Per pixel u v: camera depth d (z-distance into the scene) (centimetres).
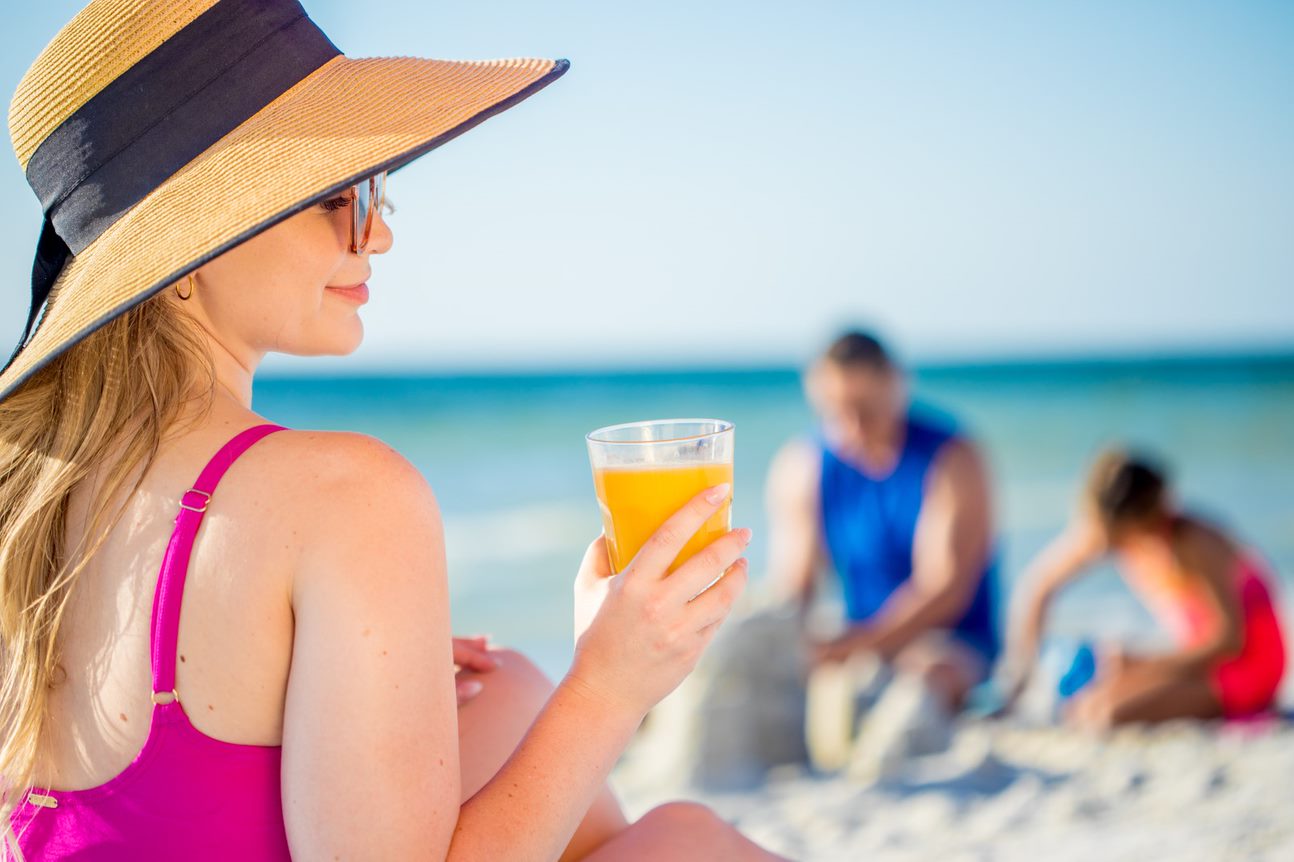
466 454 2834
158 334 129
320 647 112
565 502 2217
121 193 132
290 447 120
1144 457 555
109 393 127
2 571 126
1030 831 323
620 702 125
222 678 116
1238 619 495
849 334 522
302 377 3356
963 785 388
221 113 131
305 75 137
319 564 114
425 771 113
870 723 470
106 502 123
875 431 519
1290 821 303
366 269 143
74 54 134
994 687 526
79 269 131
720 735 460
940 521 516
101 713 122
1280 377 4262
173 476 122
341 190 119
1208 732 457
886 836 330
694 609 123
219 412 128
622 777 478
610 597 124
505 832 118
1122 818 327
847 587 541
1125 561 561
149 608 118
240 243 117
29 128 138
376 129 129
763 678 470
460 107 134
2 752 123
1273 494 2280
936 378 4444
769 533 1686
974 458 519
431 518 121
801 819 360
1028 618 580
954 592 509
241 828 117
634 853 146
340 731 111
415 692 114
